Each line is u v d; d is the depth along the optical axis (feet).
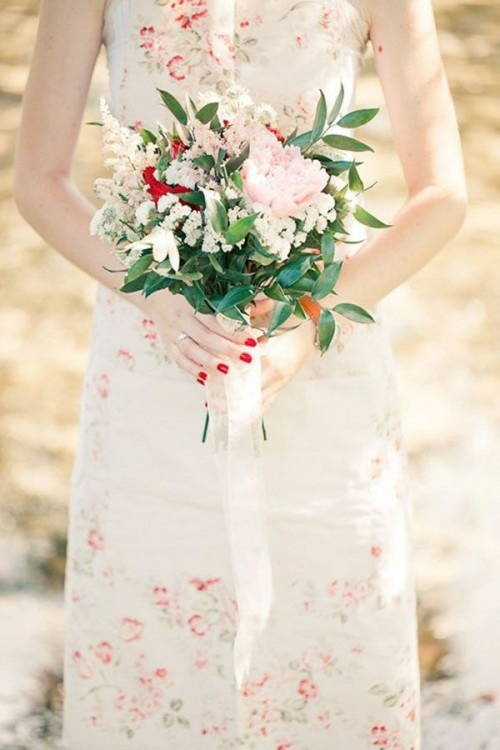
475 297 18.01
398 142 7.50
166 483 7.73
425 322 17.47
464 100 23.04
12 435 15.20
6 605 12.25
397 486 7.97
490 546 13.14
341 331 7.54
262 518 6.98
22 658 11.53
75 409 15.79
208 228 6.25
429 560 12.91
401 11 7.34
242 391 6.82
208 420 7.20
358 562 7.82
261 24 7.32
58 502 14.01
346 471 7.71
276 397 7.56
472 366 16.56
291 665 7.97
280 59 7.34
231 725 8.07
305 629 7.89
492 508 13.75
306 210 6.41
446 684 11.20
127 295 7.33
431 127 7.37
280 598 7.83
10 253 19.26
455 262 18.79
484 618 12.07
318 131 6.72
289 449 7.63
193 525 7.74
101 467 7.90
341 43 7.41
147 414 7.70
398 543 7.95
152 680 8.12
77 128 7.64
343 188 6.64
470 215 19.86
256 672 7.95
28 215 7.61
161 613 7.95
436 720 10.75
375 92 22.47
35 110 7.57
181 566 7.82
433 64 7.41
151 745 8.27
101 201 19.21
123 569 7.93
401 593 8.01
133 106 7.50
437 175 7.36
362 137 21.42
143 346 7.68
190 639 7.97
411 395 15.90
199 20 7.33
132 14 7.39
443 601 12.30
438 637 11.82
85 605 8.14
